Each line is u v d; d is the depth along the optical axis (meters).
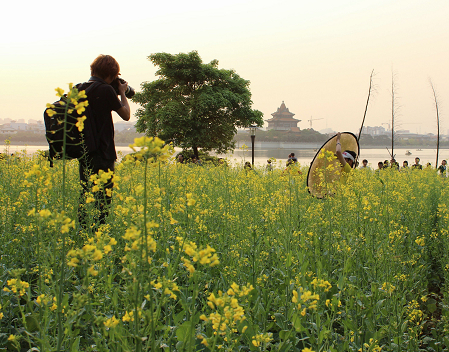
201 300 2.54
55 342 1.90
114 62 4.33
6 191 4.38
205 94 31.92
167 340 2.12
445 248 4.22
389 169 12.32
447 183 9.53
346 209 4.48
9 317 2.41
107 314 2.21
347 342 2.24
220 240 3.75
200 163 13.03
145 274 1.57
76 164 6.62
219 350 1.94
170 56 33.72
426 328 3.15
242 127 35.78
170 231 3.14
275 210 4.25
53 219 1.65
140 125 34.53
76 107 1.86
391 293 2.76
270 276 3.14
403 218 5.66
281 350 2.14
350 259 3.06
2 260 3.01
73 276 2.51
